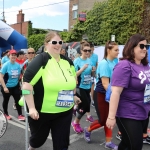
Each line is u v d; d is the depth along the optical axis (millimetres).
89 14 18609
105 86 3406
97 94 3598
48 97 2539
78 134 4473
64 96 2586
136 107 2426
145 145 4043
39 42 26516
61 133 2656
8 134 4465
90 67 4492
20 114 5406
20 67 5164
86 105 4328
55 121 2684
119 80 2365
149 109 2529
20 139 4215
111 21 15930
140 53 2416
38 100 2561
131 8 15172
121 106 2467
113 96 2385
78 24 19422
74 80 2719
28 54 5367
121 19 15531
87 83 4391
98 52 10914
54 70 2574
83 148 3850
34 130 2674
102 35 17000
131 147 2434
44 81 2512
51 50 2658
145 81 2383
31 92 2494
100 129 4797
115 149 3699
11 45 14852
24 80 2500
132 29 15234
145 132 4055
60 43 2668
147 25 14844
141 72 2391
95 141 4160
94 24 18000
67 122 2674
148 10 14828
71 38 19938
